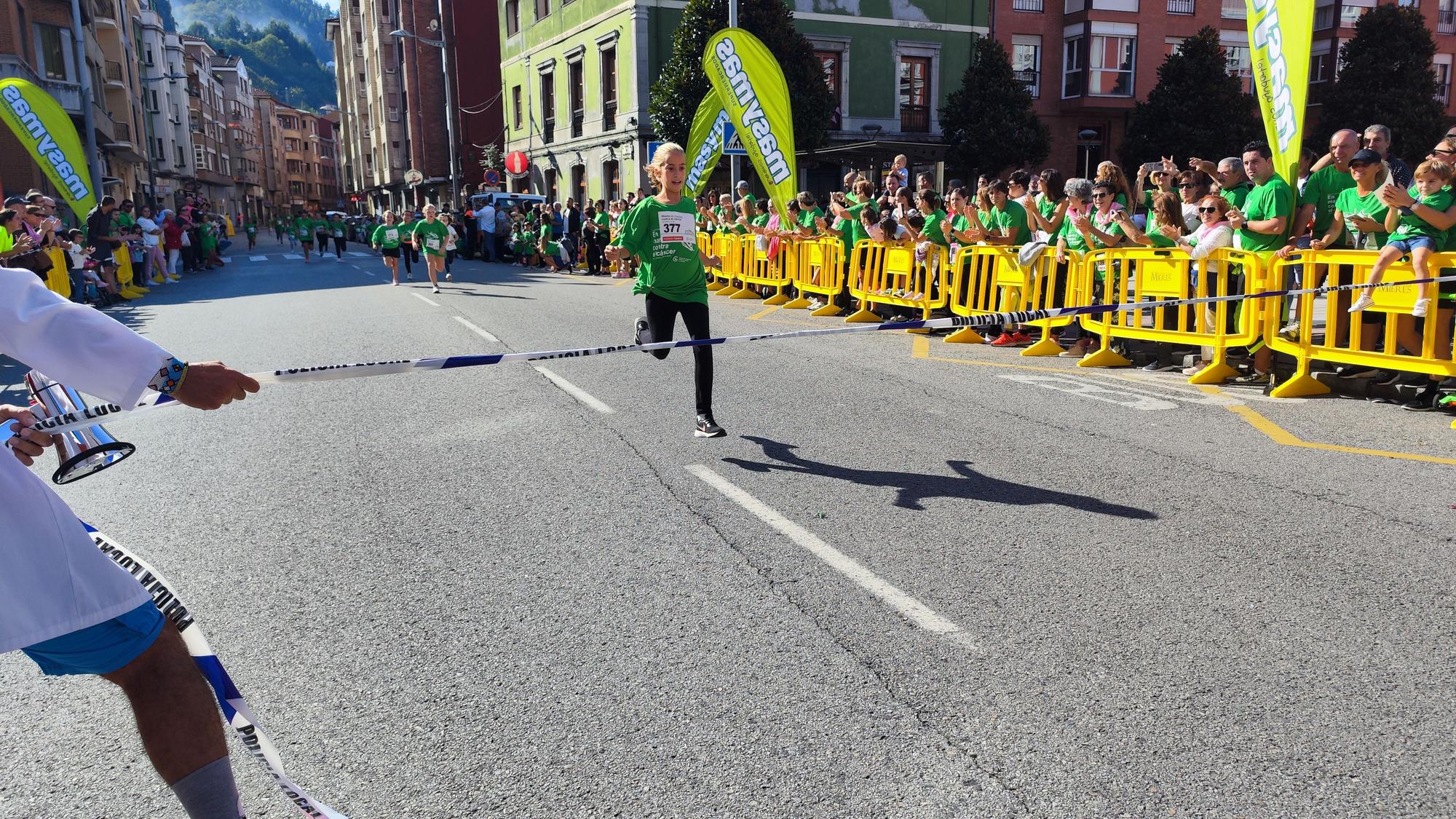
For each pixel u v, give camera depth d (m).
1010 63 30.28
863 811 2.36
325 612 3.56
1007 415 6.54
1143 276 8.09
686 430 6.23
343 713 2.87
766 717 2.79
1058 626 3.30
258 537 4.37
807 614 3.44
